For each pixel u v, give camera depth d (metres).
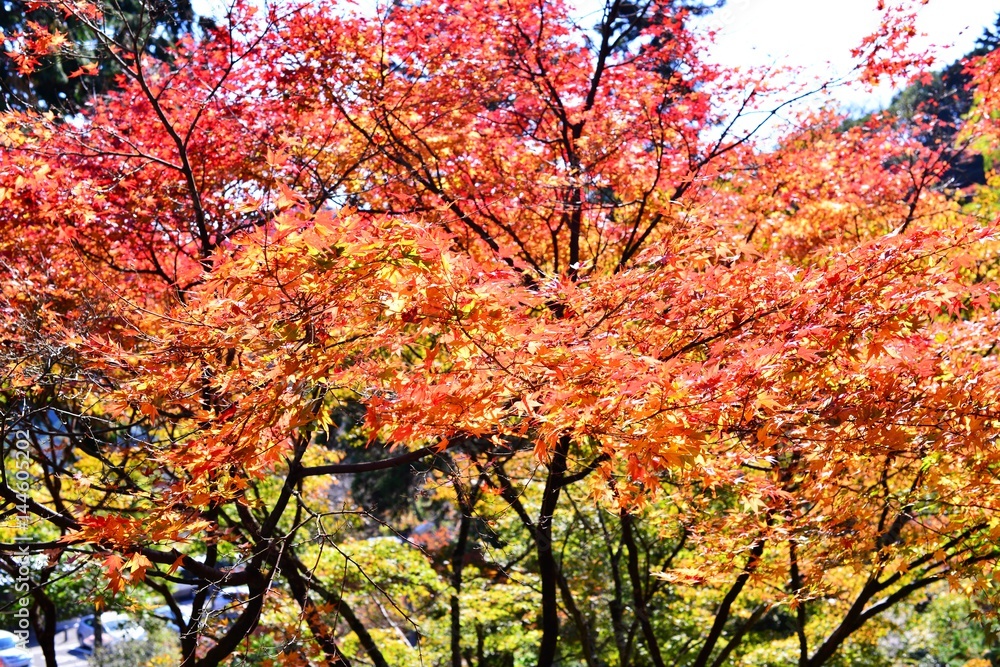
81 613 22.00
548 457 5.06
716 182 9.50
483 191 8.00
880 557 6.48
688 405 4.12
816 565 6.55
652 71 8.79
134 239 7.82
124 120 7.99
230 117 7.92
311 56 7.66
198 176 7.84
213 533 6.61
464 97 8.03
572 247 8.10
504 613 11.82
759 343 4.61
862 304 4.44
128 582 5.02
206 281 4.24
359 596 10.41
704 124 8.98
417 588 10.84
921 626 15.42
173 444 5.50
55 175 6.75
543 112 8.71
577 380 4.19
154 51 9.10
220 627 6.87
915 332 5.13
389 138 8.23
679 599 12.80
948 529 5.85
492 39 8.05
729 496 7.71
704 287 4.88
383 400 4.36
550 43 8.16
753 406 4.38
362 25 7.65
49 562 5.49
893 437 4.86
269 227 3.77
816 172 9.58
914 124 10.66
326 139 8.09
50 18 7.84
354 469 6.43
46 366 5.41
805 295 4.59
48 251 6.92
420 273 3.75
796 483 6.96
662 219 7.99
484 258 7.61
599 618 13.34
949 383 4.95
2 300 6.09
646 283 4.97
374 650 8.51
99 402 6.66
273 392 4.17
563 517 12.64
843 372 4.98
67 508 7.32
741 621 14.70
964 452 5.28
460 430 4.60
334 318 4.16
